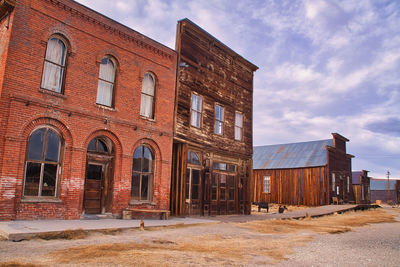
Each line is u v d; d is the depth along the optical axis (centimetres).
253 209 3044
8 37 1065
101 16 1335
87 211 1283
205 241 955
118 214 1334
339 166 3831
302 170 3734
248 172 2205
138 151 1477
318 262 725
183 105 1691
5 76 1042
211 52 1933
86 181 1295
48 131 1162
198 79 1814
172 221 1369
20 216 1048
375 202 6550
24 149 1071
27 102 1080
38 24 1137
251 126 2277
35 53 1123
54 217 1135
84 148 1241
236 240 1006
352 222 1789
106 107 1331
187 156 1722
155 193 1502
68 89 1207
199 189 1780
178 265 633
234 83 2133
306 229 1384
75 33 1246
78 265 598
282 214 2080
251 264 679
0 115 1024
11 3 1070
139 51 1487
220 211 1925
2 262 592
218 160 1944
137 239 916
